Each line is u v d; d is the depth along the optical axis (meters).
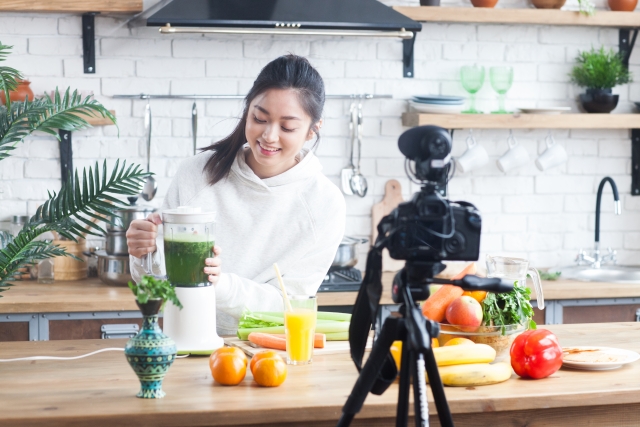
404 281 1.53
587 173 4.15
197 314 1.98
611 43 4.13
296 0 3.39
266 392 1.66
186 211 1.97
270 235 2.48
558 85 4.09
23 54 3.62
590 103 3.95
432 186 1.50
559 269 3.91
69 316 3.14
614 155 4.17
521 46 4.04
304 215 2.47
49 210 2.24
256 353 1.79
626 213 4.20
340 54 3.88
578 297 3.50
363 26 3.33
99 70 3.68
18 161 3.65
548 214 4.12
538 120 3.79
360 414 1.61
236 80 3.80
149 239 2.18
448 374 1.71
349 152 3.91
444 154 1.48
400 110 3.95
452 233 1.49
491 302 1.88
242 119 2.38
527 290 1.92
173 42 3.73
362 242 3.57
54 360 1.92
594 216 4.17
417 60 3.95
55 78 3.65
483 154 3.90
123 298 3.17
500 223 4.08
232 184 2.47
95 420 1.50
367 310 1.60
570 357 1.91
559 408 1.71
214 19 3.18
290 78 2.22
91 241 3.73
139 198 3.72
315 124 2.39
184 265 1.97
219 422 1.53
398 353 1.76
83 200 2.25
